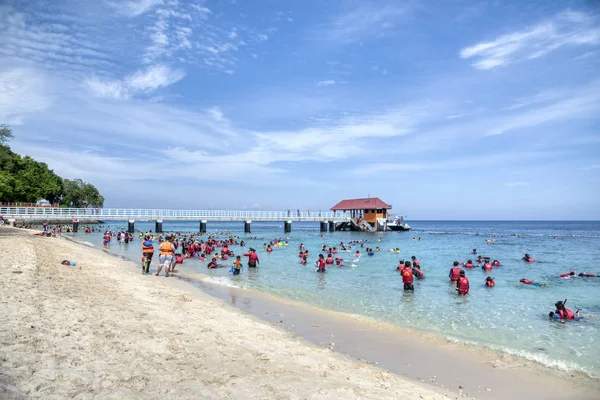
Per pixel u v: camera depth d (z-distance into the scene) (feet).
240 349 26.40
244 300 47.26
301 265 81.25
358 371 24.90
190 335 28.07
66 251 79.10
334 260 87.25
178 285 55.31
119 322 28.48
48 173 297.53
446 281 63.46
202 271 71.92
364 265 82.69
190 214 205.77
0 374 16.30
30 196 255.09
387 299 49.75
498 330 36.68
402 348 30.96
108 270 59.57
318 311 42.88
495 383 24.61
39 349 20.16
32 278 39.70
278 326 35.96
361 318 40.27
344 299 49.57
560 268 80.94
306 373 23.20
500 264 86.43
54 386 16.10
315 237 189.16
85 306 31.50
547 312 43.68
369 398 20.24
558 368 27.43
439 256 103.81
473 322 39.34
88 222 322.55
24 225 174.91
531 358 29.27
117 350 22.26
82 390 16.26
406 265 54.65
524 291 55.62
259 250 114.01
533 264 87.92
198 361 22.84
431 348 31.19
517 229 390.83
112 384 17.47
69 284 40.68
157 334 26.99
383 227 235.81
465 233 274.77
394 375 25.14
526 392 23.39
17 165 259.19
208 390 18.58
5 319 24.40
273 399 18.56
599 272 74.54
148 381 18.54
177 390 18.02
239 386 19.66
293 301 47.85
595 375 26.25
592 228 420.36
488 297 51.34
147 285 50.24
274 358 25.43
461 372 26.32
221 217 213.05
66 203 327.67
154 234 192.03
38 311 27.32
